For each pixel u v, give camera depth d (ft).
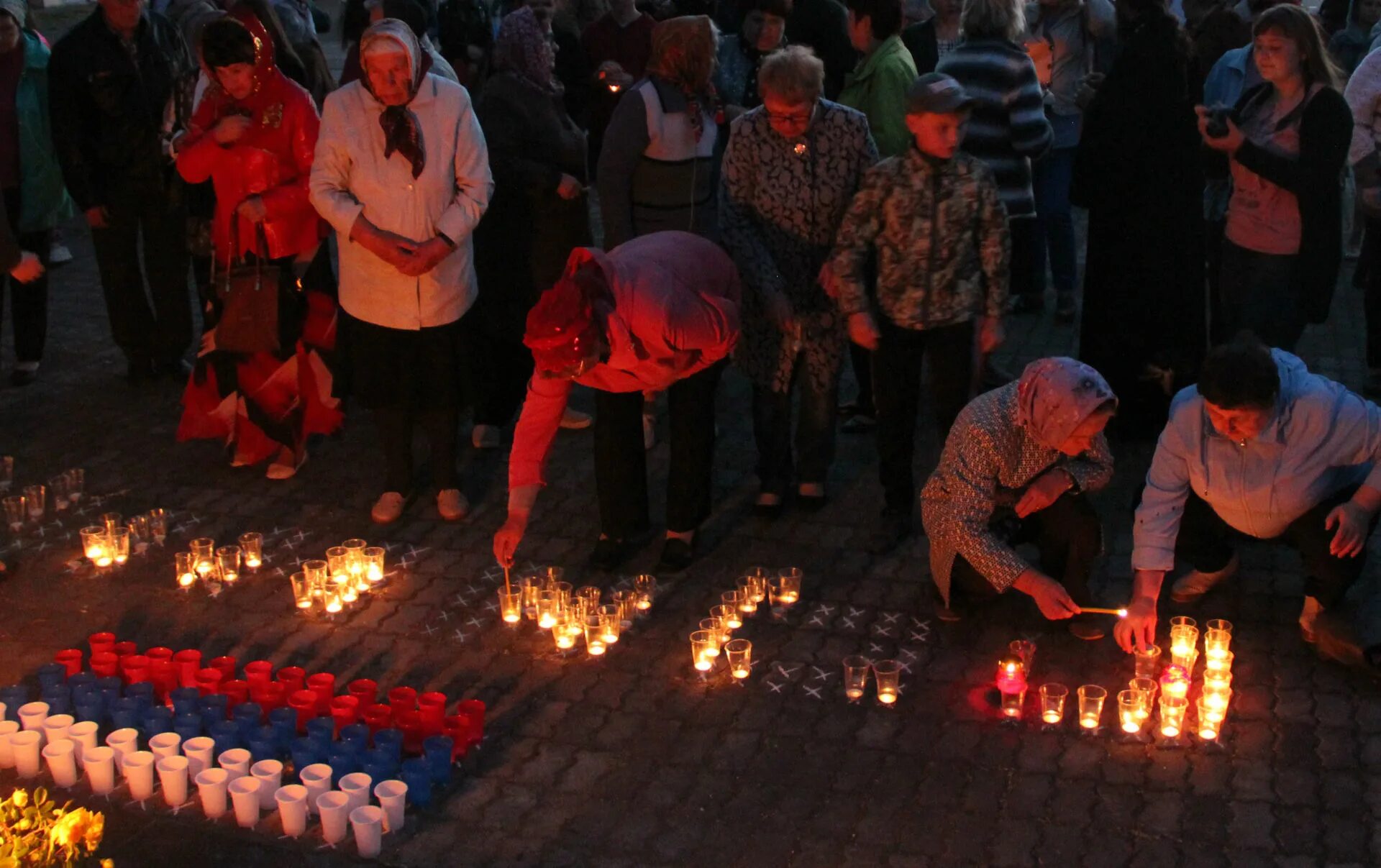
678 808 15.76
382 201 20.66
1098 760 16.37
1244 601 19.53
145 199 26.66
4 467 23.80
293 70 23.81
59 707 17.48
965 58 25.67
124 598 20.51
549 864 14.89
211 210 23.95
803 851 14.97
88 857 14.80
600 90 28.17
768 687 18.04
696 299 16.99
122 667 18.25
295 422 23.88
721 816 15.61
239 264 22.72
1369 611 18.86
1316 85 20.99
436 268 21.21
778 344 20.99
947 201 19.48
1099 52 29.19
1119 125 22.86
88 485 24.00
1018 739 16.81
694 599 20.15
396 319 21.27
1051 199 29.32
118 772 16.49
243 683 17.54
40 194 27.32
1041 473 17.99
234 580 20.84
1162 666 18.15
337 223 20.65
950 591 18.79
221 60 21.45
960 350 20.12
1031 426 17.17
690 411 19.97
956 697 17.70
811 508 22.40
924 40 28.71
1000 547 17.65
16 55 27.04
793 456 23.93
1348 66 34.01
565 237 24.27
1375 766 16.01
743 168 20.18
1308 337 28.78
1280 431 17.16
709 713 17.54
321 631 19.57
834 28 27.66
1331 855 14.61
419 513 22.88
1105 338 23.84
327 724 16.52
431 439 22.38
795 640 19.08
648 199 20.57
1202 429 17.52
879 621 19.44
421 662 18.81
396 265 20.61
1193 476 17.76
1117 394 24.08
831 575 20.65
